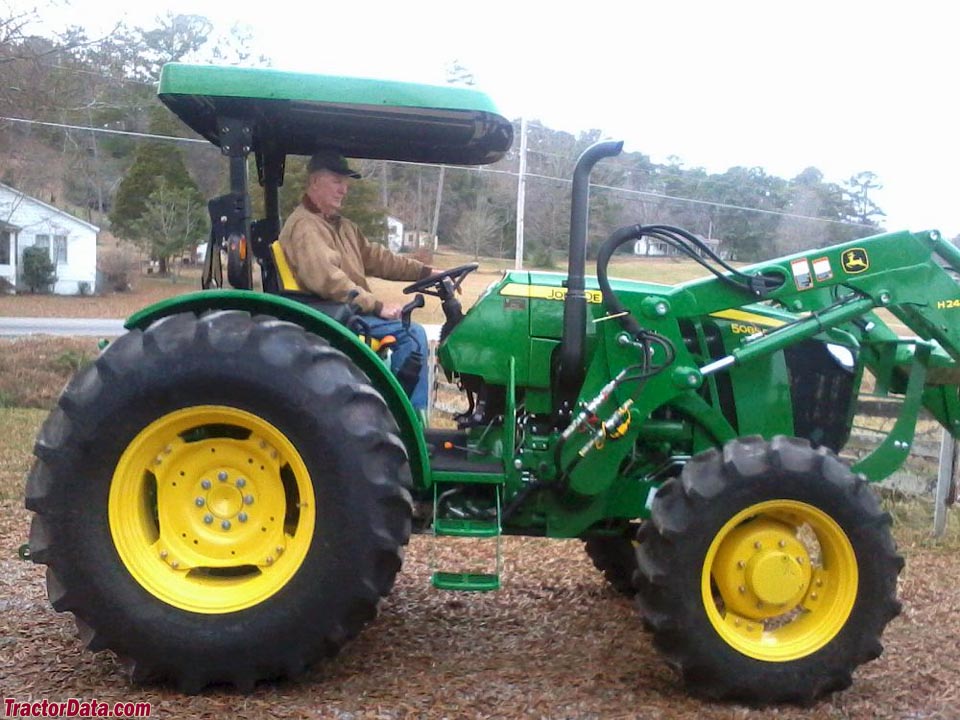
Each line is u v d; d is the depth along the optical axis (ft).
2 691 11.86
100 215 114.62
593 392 13.69
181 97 12.56
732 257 53.67
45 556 11.66
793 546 12.52
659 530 12.07
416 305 14.55
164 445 12.13
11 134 56.85
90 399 11.71
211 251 13.91
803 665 12.15
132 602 11.71
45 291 100.73
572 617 15.56
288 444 11.78
